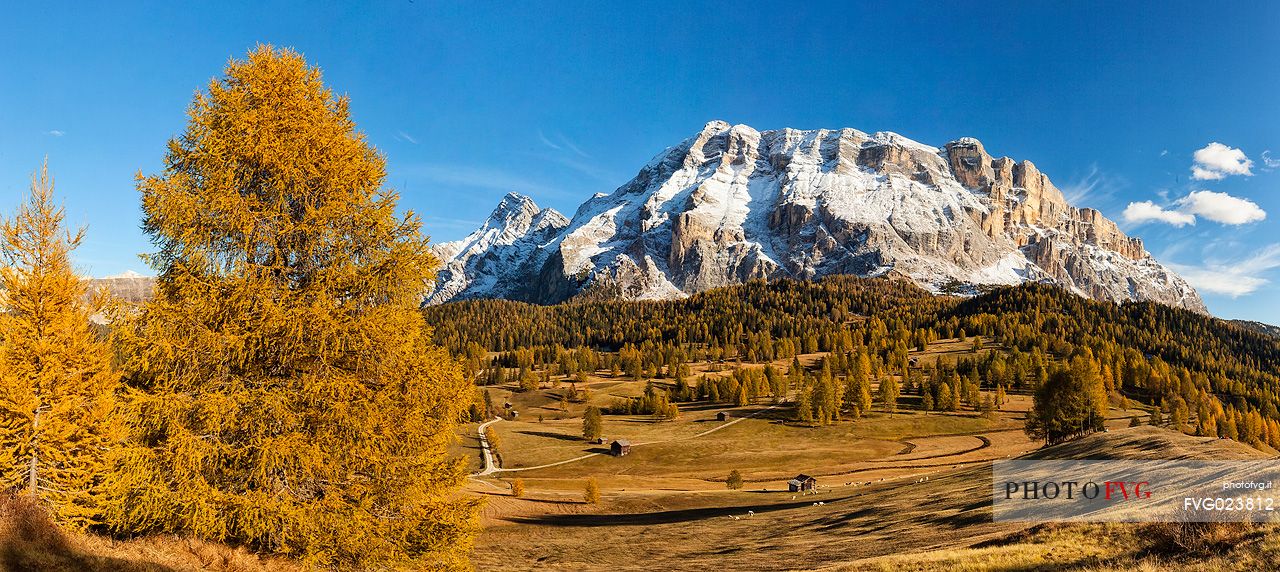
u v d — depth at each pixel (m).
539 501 77.62
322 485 14.97
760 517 58.38
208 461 13.96
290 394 14.59
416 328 15.90
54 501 16.80
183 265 13.95
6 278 18.89
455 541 16.02
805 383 188.75
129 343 13.64
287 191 15.17
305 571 14.50
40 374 18.58
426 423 16.20
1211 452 42.81
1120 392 181.62
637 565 39.94
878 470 105.06
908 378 185.75
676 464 121.25
